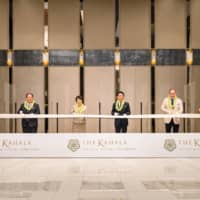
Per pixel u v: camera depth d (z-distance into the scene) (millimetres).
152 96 15445
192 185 6441
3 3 15430
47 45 15492
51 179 7109
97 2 15453
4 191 5965
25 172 7992
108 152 10633
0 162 9734
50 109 15438
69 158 10578
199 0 15398
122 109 11570
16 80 15461
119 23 15469
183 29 15438
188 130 14961
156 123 15273
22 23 15461
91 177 7324
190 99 15383
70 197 5539
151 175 7551
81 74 15484
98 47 15477
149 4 15453
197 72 15406
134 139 10641
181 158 10531
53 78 15469
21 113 11609
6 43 15469
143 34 15484
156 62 15469
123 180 6977
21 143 10617
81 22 15484
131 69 15461
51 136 10648
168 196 5582
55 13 15492
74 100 15484
